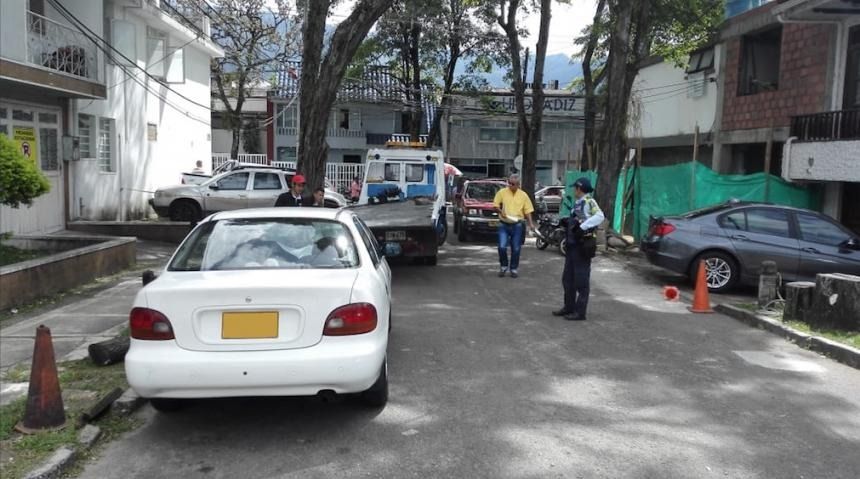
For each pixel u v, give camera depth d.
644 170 17.30
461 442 4.74
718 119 19.72
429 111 34.16
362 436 4.84
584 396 5.77
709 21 18.83
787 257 10.88
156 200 18.81
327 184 20.22
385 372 5.24
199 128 25.73
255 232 5.50
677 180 15.91
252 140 41.62
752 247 11.00
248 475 4.22
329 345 4.55
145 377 4.40
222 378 4.41
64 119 15.80
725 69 19.41
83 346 6.97
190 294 4.48
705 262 10.12
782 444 4.78
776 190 14.98
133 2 18.11
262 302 4.51
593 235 8.74
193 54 24.86
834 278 7.70
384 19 29.95
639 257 15.37
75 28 15.06
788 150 14.73
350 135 41.72
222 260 5.19
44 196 15.09
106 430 4.90
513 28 23.98
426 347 7.32
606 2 21.89
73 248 12.11
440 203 15.35
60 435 4.56
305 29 14.40
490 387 5.98
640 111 24.06
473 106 40.03
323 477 4.20
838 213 14.57
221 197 18.86
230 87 36.41
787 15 14.38
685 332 8.27
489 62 32.03
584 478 4.20
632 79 18.17
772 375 6.47
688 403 5.62
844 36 14.72
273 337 4.52
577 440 4.80
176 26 21.06
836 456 4.59
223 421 5.12
